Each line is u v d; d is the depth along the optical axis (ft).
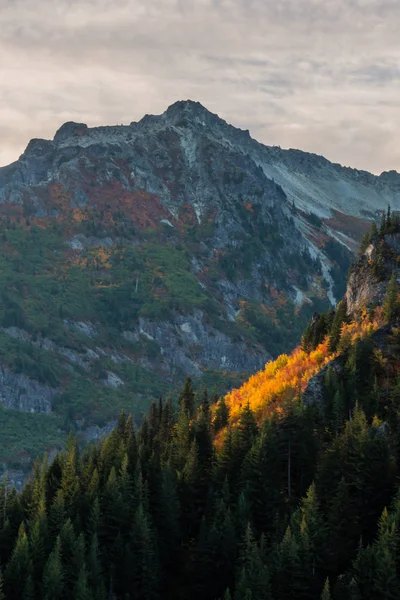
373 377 366.22
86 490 357.20
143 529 319.88
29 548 321.52
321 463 322.55
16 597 308.40
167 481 339.57
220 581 307.17
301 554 286.05
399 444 320.70
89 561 311.27
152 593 313.12
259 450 332.19
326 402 359.87
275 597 282.77
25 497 373.61
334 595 272.31
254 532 312.50
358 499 303.48
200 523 335.88
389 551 271.69
